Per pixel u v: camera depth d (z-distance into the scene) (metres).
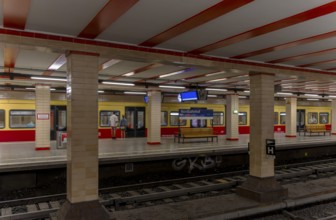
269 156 8.71
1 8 4.58
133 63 9.46
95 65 6.36
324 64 9.41
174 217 7.00
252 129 9.09
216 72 11.48
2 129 17.97
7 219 6.94
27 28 5.57
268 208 7.76
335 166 14.99
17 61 9.12
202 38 6.34
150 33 5.95
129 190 10.08
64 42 5.98
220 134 25.19
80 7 4.59
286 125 23.98
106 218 6.18
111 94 20.88
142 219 6.91
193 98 14.93
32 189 10.09
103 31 5.80
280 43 6.76
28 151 14.12
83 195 6.20
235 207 7.71
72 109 6.11
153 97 17.91
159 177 12.22
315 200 8.67
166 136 22.92
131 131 22.17
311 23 5.35
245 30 5.79
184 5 4.55
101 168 11.56
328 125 31.92
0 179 9.83
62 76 12.26
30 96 18.47
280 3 4.45
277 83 15.53
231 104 20.44
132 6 4.58
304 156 17.75
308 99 28.09
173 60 7.34
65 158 11.74
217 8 4.66
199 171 13.74
